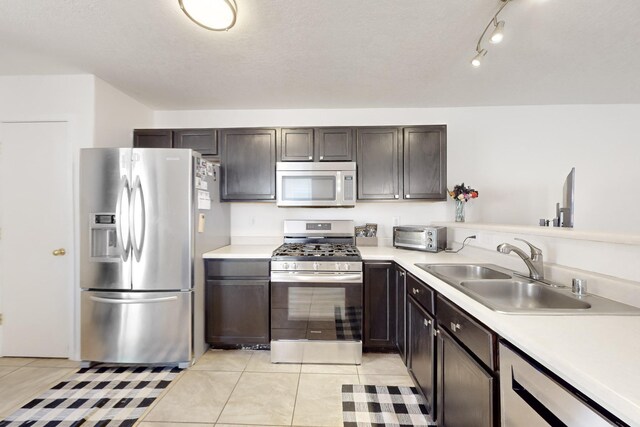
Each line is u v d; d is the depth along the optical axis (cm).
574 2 149
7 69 220
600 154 289
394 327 234
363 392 186
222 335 238
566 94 267
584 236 121
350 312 227
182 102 282
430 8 153
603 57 203
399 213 299
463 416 119
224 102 283
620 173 289
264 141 270
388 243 297
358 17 160
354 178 260
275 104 289
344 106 294
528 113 293
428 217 298
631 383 58
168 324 214
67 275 228
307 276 227
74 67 217
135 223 210
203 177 235
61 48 192
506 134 294
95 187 212
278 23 165
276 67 216
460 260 207
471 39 181
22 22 165
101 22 165
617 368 64
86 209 212
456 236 262
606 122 289
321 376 205
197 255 226
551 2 149
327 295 228
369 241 288
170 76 230
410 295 195
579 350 73
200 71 222
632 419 52
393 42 184
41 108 230
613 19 162
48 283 229
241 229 302
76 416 163
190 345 216
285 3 148
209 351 243
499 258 188
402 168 266
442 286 138
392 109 299
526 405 83
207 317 239
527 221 292
